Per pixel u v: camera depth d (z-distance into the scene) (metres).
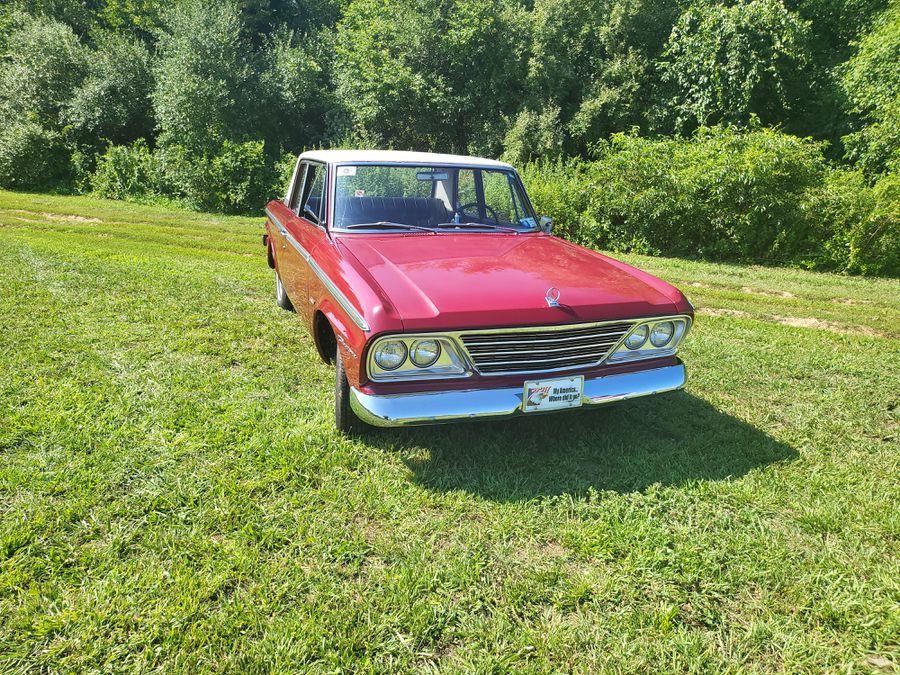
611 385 3.36
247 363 4.67
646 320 3.40
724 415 4.23
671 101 20.12
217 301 6.40
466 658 2.13
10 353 4.55
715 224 11.95
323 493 3.03
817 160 11.95
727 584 2.51
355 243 3.90
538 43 21.88
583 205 13.40
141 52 24.55
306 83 24.42
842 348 6.00
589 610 2.38
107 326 5.36
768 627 2.30
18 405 3.76
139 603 2.28
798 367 5.27
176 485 3.02
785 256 11.66
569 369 3.30
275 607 2.30
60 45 23.75
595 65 22.23
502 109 23.22
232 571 2.47
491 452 3.55
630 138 13.24
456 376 3.09
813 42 19.78
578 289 3.39
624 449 3.69
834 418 4.27
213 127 21.31
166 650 2.09
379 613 2.30
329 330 3.98
